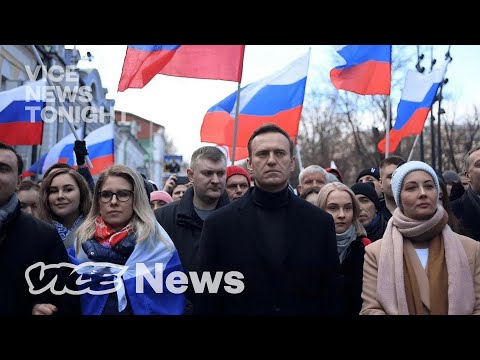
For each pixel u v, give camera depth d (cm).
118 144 3453
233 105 642
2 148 281
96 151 706
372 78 623
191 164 396
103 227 313
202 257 294
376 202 435
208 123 668
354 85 629
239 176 466
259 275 283
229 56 500
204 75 500
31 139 554
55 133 1331
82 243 310
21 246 279
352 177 2789
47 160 746
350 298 350
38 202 373
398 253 295
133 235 310
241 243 288
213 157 380
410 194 300
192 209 381
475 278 290
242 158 664
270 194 292
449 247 292
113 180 314
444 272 289
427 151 2364
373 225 428
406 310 284
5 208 279
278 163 289
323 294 286
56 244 291
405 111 709
